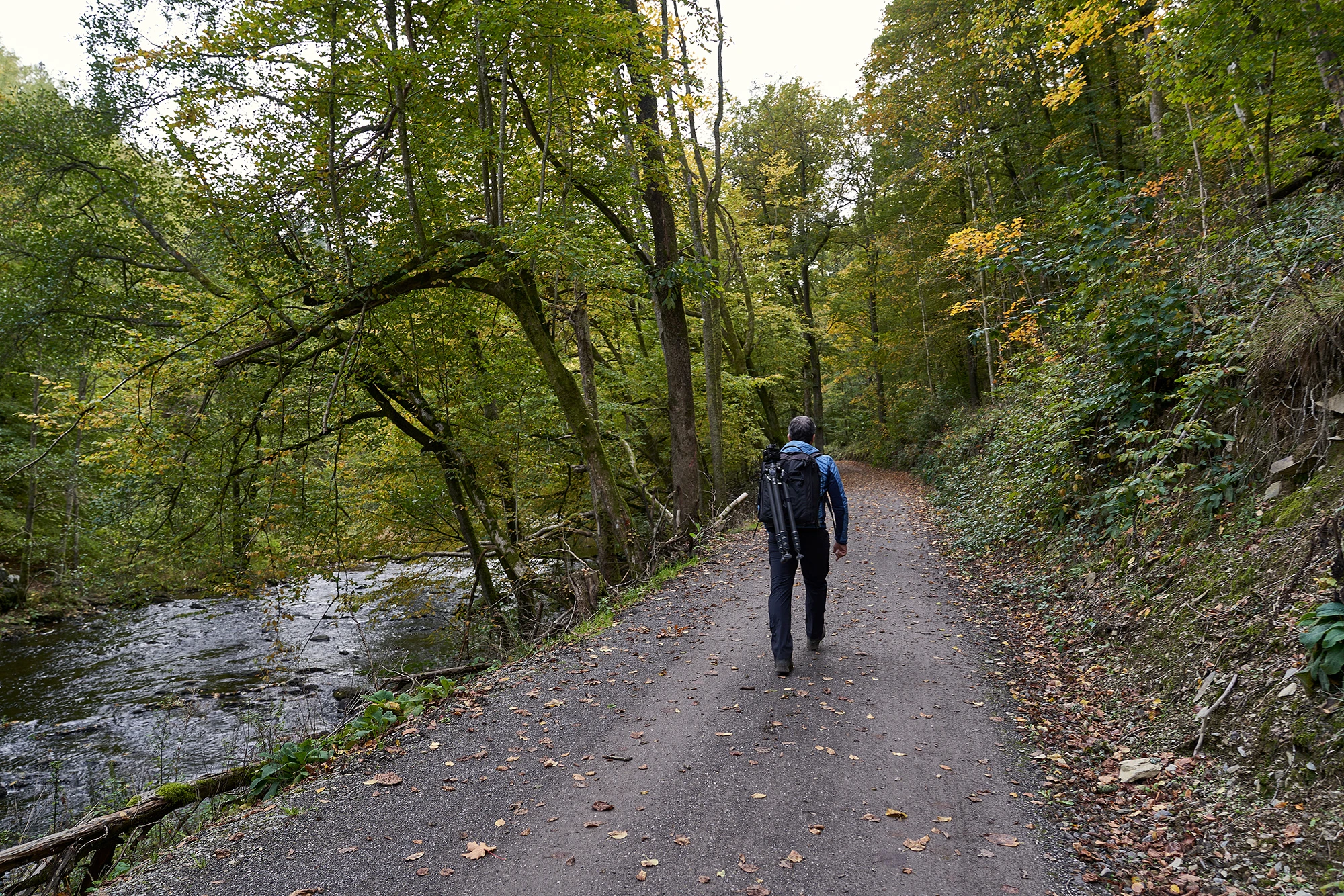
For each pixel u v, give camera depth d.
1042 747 3.68
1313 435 4.45
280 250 8.63
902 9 19.12
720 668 5.11
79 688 11.45
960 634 5.73
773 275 21.73
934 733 3.88
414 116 8.53
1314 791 2.65
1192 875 2.52
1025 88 17.73
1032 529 8.18
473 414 10.80
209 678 11.67
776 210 27.36
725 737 3.94
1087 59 15.45
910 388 29.34
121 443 8.59
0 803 7.25
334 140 8.08
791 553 4.69
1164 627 4.36
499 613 10.23
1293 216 5.98
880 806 3.15
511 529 11.88
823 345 32.31
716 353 15.76
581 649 5.85
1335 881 2.26
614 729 4.14
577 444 13.23
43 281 8.90
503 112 7.83
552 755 3.82
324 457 9.56
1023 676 4.72
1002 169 21.17
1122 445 6.64
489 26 7.20
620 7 9.35
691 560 9.91
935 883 2.58
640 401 16.91
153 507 8.88
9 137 8.80
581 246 7.51
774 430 23.88
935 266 21.39
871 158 28.23
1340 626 2.93
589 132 10.10
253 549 8.82
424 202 9.10
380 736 4.33
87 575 9.69
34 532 19.41
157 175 9.27
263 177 8.35
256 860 2.90
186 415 8.63
